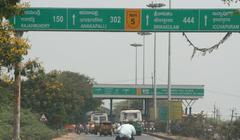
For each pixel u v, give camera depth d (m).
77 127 180.88
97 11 79.69
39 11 79.25
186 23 80.19
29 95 134.12
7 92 83.62
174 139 116.44
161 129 171.50
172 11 80.25
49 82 138.38
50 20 79.44
